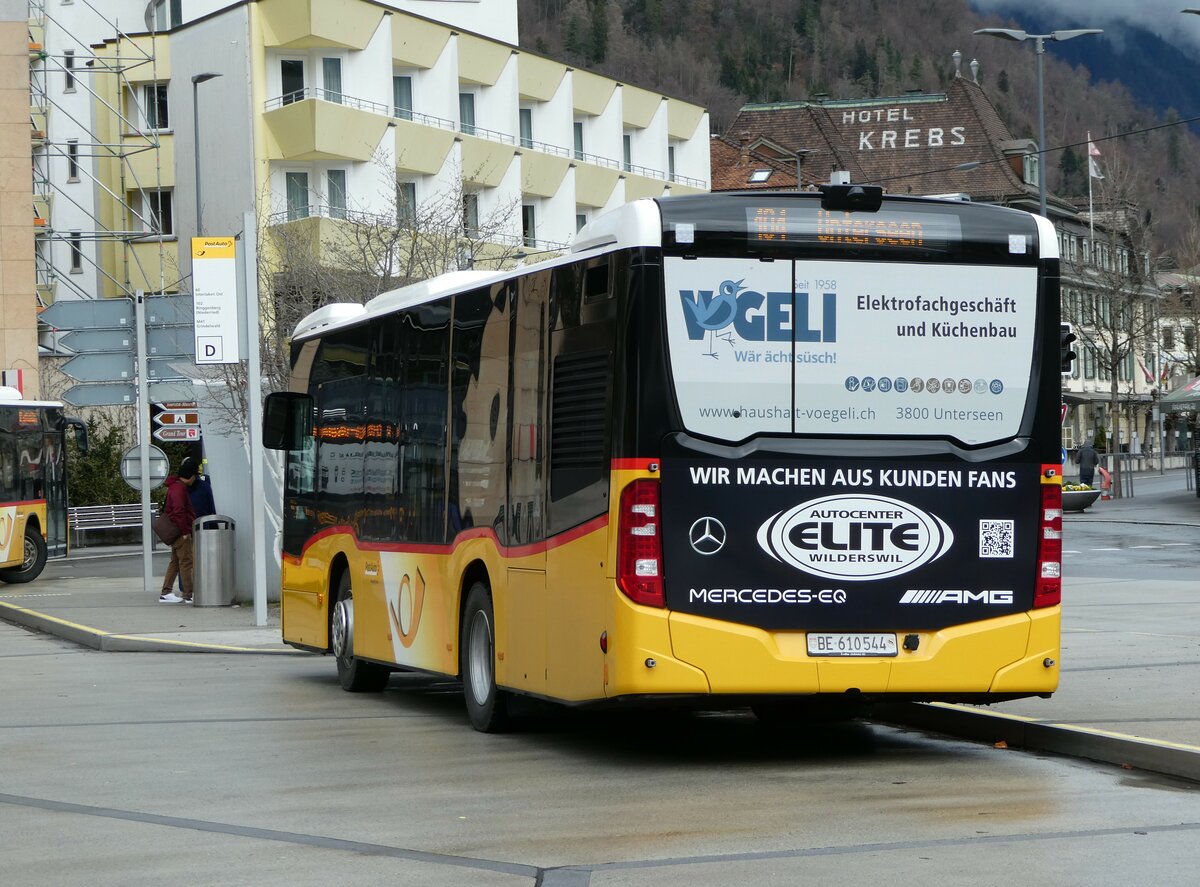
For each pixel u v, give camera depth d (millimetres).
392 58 60188
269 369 35938
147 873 7984
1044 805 9469
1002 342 11109
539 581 11773
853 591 10844
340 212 56938
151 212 63500
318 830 9000
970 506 11023
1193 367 78312
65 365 30766
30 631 24734
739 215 10820
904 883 7484
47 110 70062
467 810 9562
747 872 7762
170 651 21078
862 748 12023
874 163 105438
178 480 27438
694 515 10672
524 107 68562
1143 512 50281
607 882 7602
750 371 10773
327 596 16906
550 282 11758
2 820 9461
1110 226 72500
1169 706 12539
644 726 13430
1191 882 7469
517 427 12219
